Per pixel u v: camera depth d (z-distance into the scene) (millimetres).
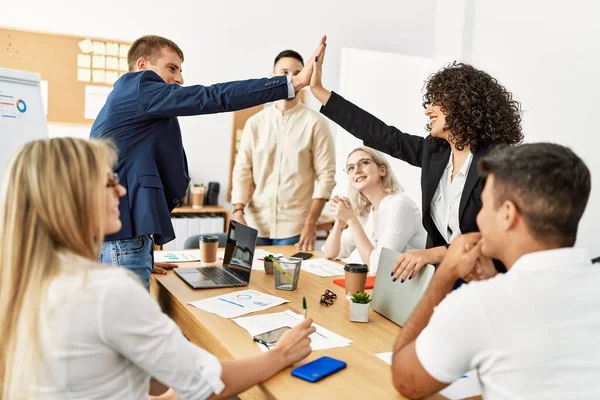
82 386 1072
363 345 1576
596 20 3814
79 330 1042
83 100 4539
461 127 1901
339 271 2506
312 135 3652
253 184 3848
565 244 1069
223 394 1210
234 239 2414
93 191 1099
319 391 1263
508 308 1018
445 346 1054
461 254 1257
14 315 1062
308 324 1453
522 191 1049
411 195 4957
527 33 4281
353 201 2898
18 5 4293
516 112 2000
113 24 4555
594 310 1027
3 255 1078
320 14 5078
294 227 3688
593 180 3871
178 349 1137
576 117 3959
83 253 1105
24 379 1056
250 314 1809
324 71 5145
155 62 2314
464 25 4684
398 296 1794
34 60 4371
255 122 3736
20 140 2352
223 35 4840
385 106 4996
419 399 1157
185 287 2135
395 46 5340
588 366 1002
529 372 1003
